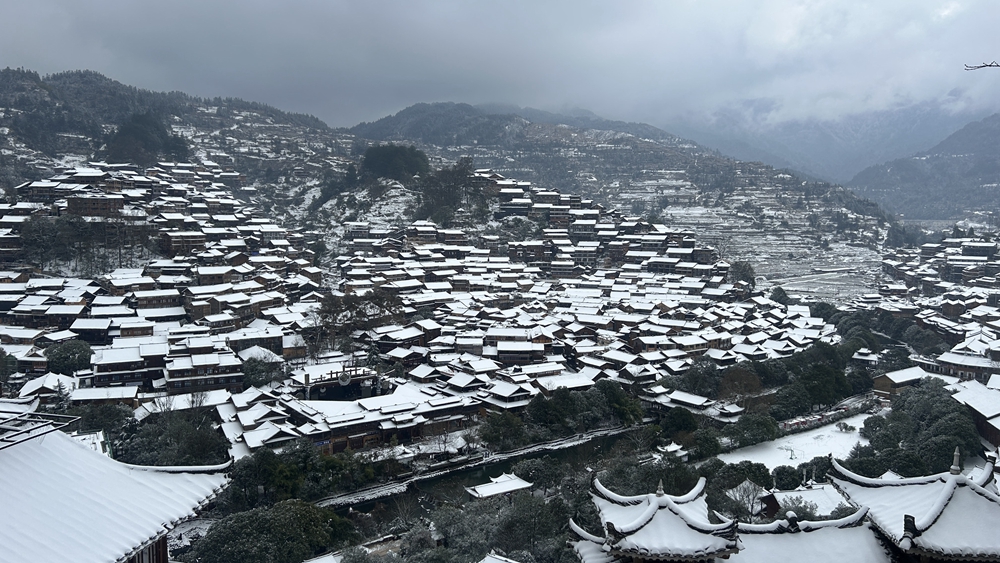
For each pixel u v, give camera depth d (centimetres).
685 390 17275
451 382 16712
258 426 13638
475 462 13675
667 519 3653
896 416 14150
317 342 19825
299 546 8906
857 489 3969
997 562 3284
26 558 2653
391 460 12925
